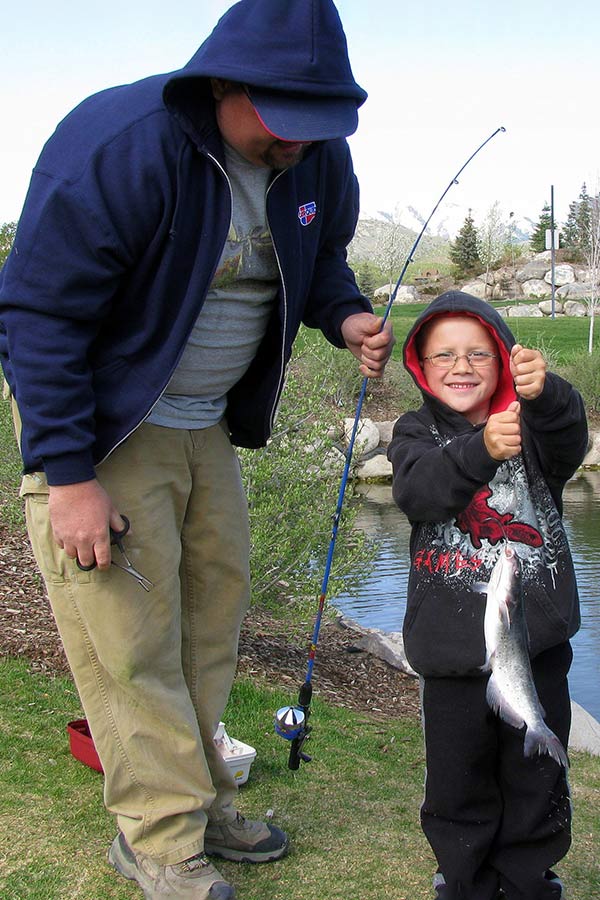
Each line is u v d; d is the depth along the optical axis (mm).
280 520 6875
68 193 2379
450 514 2531
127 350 2594
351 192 3064
